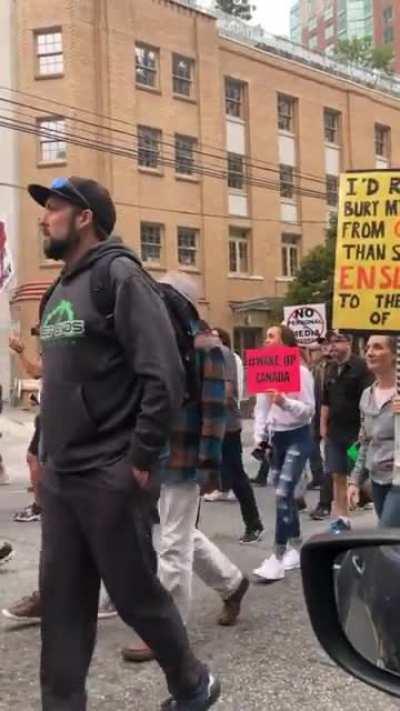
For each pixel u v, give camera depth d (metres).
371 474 5.65
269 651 4.59
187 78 33.91
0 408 11.86
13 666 4.38
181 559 4.41
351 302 5.56
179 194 33.28
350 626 2.03
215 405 4.30
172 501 4.39
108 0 30.64
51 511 3.33
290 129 38.78
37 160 30.39
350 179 5.59
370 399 5.69
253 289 36.22
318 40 134.00
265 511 9.09
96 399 3.23
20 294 29.06
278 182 37.69
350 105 41.44
